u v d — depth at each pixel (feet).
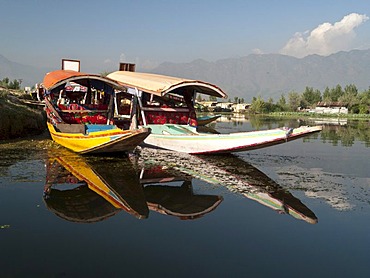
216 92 44.80
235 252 17.21
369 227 20.84
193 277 14.74
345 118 193.98
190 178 31.37
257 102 277.03
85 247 17.06
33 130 54.13
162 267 15.46
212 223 20.84
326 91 376.68
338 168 38.04
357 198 26.78
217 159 40.52
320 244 18.40
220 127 94.73
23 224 19.45
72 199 23.99
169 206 23.67
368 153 49.14
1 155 37.27
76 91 52.95
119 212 21.99
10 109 50.42
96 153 38.63
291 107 321.93
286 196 26.91
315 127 34.81
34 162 34.37
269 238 18.98
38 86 65.36
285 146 55.88
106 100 45.37
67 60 60.70
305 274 15.31
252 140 37.93
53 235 18.24
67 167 32.91
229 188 28.63
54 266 15.10
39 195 24.44
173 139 43.62
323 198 26.58
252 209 23.56
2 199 23.38
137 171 32.78
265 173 34.60
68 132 40.42
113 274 14.67
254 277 14.94
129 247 17.28
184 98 48.24
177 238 18.56
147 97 46.98
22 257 15.79
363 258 16.96
